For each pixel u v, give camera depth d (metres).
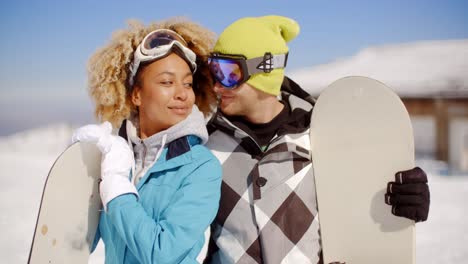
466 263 4.28
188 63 1.79
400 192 1.96
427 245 4.90
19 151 17.41
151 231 1.54
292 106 2.09
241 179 1.92
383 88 2.08
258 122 2.02
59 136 20.05
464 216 6.32
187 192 1.65
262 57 1.92
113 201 1.57
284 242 1.86
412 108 16.05
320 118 2.08
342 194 2.04
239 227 1.86
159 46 1.71
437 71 17.97
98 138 1.64
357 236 2.02
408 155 2.05
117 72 1.81
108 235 1.74
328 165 2.04
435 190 8.68
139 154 1.78
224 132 2.02
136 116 1.88
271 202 1.88
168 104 1.71
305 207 1.95
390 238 2.02
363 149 2.07
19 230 5.04
